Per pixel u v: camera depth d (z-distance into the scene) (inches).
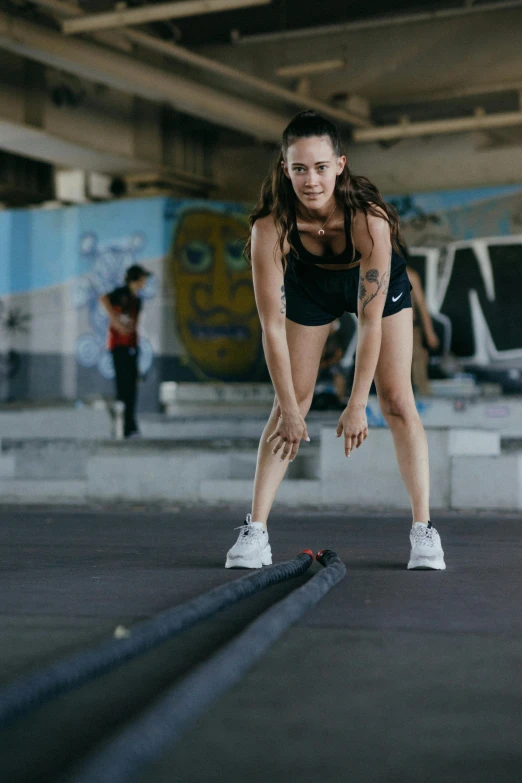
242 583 103.8
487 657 75.7
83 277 814.5
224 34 709.9
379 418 370.0
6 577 127.0
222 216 810.8
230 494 313.7
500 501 284.8
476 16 690.8
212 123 800.3
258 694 63.6
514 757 51.1
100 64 571.8
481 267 767.7
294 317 133.1
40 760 50.5
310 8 668.1
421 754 51.5
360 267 124.2
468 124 668.7
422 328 778.8
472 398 442.9
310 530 219.5
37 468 384.8
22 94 629.6
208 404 705.0
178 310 793.6
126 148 727.1
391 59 714.8
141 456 323.3
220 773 48.3
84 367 813.2
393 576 128.2
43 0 490.9
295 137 116.7
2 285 837.2
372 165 799.7
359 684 66.7
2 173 790.5
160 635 78.0
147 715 51.3
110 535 203.8
